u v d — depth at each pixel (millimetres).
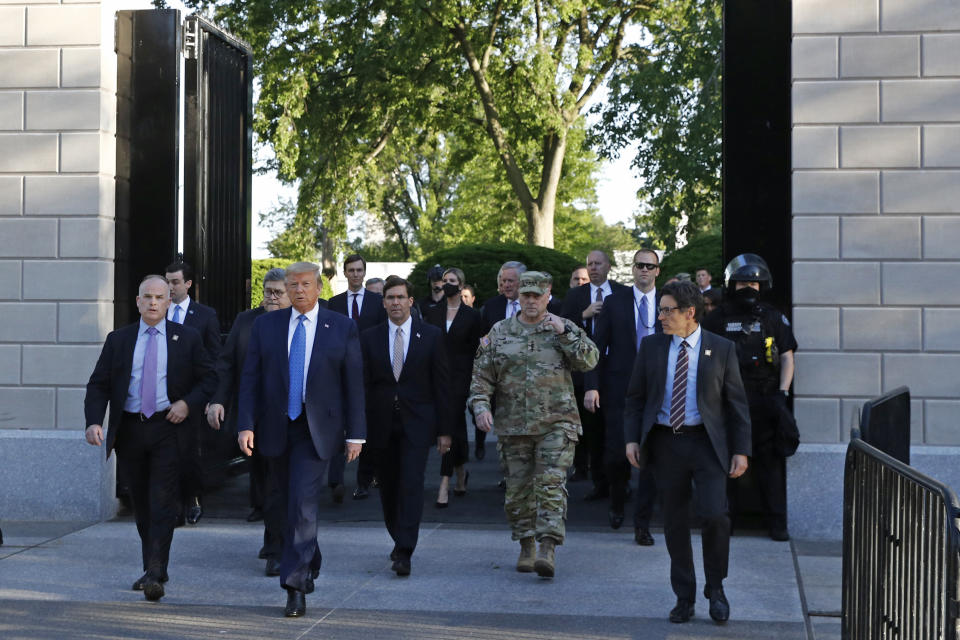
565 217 60812
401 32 32000
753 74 10195
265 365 7547
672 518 7199
